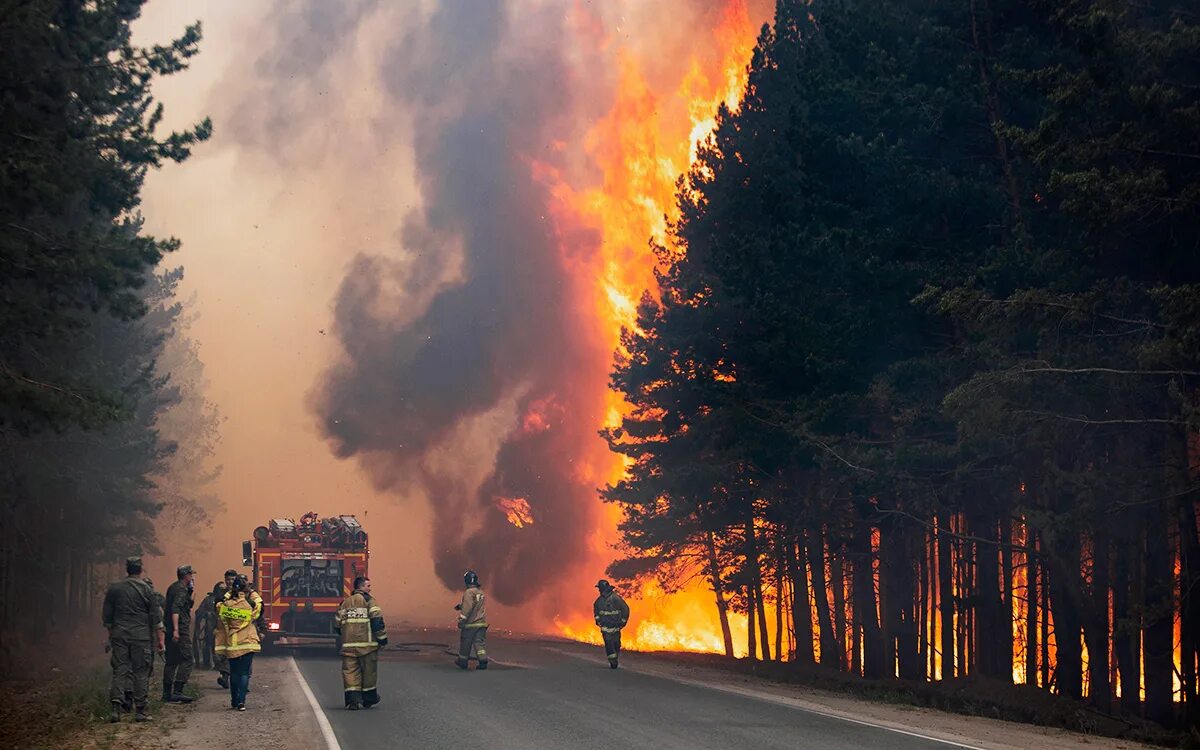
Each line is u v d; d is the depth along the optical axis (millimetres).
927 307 22031
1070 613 22641
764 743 12812
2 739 14375
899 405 23516
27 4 16750
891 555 29391
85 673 27656
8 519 33062
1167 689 20266
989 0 22625
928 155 23359
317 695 18734
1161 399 19766
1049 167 20188
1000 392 19438
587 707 16406
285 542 28688
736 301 32938
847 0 26328
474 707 16422
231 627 16844
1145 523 21359
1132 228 19188
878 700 21422
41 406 17938
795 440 25844
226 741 13555
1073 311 19141
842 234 23156
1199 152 18453
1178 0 19031
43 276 18531
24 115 17641
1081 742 14336
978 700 21844
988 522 25344
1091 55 18234
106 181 19703
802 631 33531
